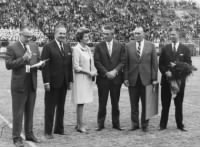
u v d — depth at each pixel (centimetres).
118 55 977
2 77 2397
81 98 952
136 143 847
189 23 6544
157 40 5516
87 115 1194
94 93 1709
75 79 957
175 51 953
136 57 966
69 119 1134
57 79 898
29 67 821
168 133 944
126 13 6212
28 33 819
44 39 4653
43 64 831
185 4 7306
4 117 1159
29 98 841
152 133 946
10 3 5222
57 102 925
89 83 966
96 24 5603
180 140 873
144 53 965
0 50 4119
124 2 6475
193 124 1052
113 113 995
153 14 6525
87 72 956
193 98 1573
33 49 844
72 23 5394
